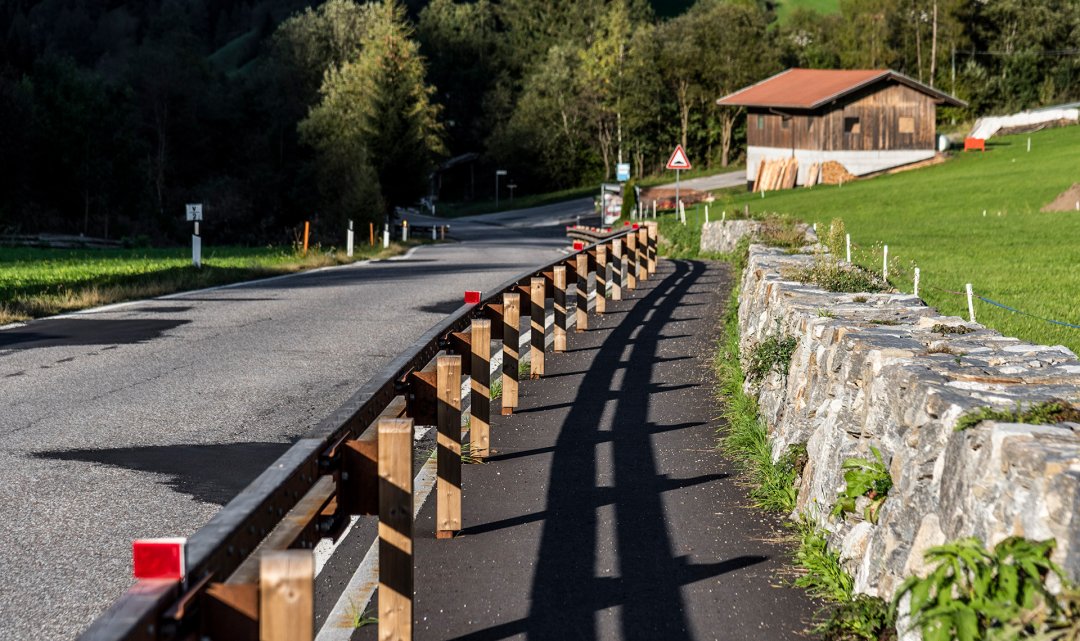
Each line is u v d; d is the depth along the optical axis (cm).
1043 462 347
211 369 1211
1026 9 10881
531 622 502
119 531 640
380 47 6412
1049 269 1930
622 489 721
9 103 7381
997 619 341
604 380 1109
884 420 534
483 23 14775
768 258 1394
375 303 1895
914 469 463
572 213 8906
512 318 961
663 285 2055
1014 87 10275
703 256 3059
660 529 636
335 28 10350
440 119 13288
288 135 8912
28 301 1777
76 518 665
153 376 1166
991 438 389
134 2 16562
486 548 608
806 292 941
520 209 10238
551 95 11769
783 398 791
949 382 489
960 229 3192
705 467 771
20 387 1104
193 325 1599
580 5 14638
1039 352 594
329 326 1578
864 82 6338
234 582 288
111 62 13188
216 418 955
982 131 8506
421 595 538
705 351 1268
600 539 620
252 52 16575
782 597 527
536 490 723
